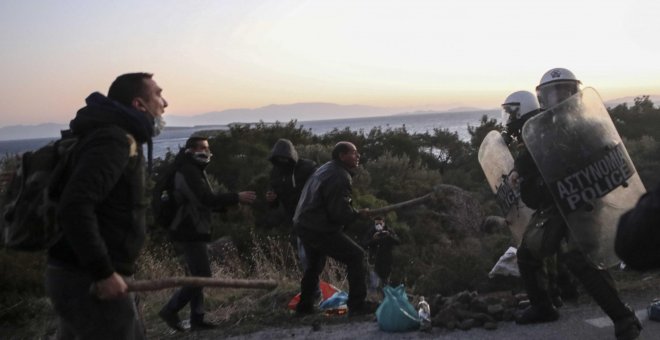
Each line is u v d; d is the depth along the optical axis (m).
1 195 2.88
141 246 2.99
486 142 5.78
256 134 19.67
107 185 2.68
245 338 5.06
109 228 2.82
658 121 23.34
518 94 4.90
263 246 10.91
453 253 7.95
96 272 2.62
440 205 13.75
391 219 12.27
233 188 15.70
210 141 18.23
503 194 5.54
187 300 5.37
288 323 5.45
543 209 4.57
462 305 5.10
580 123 4.15
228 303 6.47
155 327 5.84
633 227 2.06
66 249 2.79
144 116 2.94
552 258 5.20
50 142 2.96
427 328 4.79
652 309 4.65
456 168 20.06
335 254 5.58
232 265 9.79
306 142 20.41
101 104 2.87
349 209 5.48
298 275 8.45
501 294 5.68
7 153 9.24
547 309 4.71
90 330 2.86
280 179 6.54
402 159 17.77
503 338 4.48
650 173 15.12
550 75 4.59
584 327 4.57
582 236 4.11
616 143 4.20
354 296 5.59
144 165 3.00
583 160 4.11
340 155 5.70
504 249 8.12
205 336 5.23
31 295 6.94
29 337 5.77
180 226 5.25
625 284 5.71
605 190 4.06
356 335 4.89
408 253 10.44
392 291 5.06
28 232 2.74
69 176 2.73
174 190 5.26
